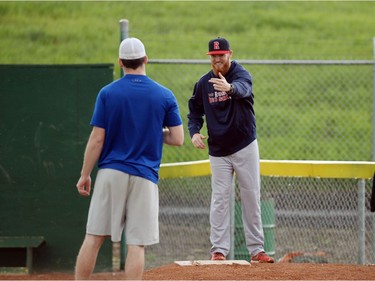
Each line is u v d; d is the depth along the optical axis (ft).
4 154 119.75
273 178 116.67
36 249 120.26
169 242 125.70
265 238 113.60
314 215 113.91
